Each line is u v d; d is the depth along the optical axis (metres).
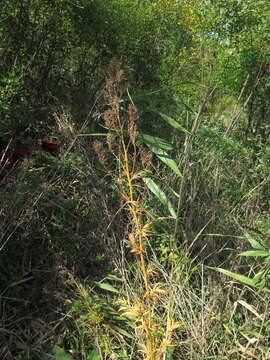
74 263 3.54
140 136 3.19
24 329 3.12
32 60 5.18
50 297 3.25
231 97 5.88
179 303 3.14
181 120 5.19
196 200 4.05
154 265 3.47
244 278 3.01
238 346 3.02
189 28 5.84
